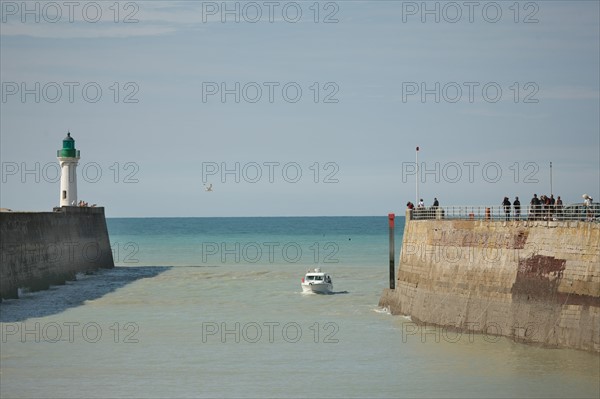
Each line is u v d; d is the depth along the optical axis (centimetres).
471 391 4609
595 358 5019
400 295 7156
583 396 4491
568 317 5212
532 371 4944
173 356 5444
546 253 5450
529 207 5819
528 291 5541
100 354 5497
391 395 4562
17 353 5522
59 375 4978
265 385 4766
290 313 7200
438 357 5344
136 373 5025
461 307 6122
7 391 4662
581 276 5153
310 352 5556
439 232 6538
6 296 7844
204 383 4812
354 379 4878
